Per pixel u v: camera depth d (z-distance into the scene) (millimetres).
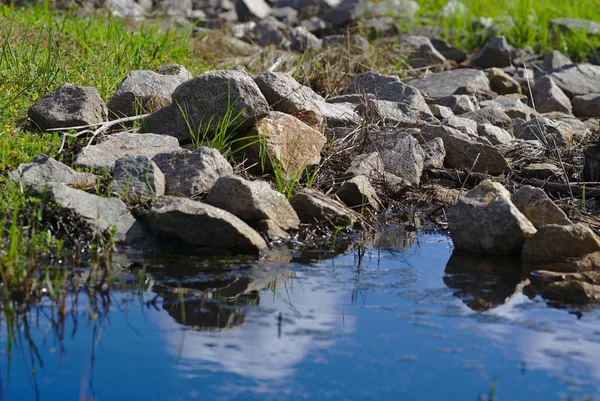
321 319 3727
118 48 5746
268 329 3664
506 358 3545
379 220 4543
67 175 4312
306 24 8984
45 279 3857
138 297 3811
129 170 4305
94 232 4102
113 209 4172
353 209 4566
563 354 3566
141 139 4559
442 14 9117
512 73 7246
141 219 4207
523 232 4188
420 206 4703
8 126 4570
